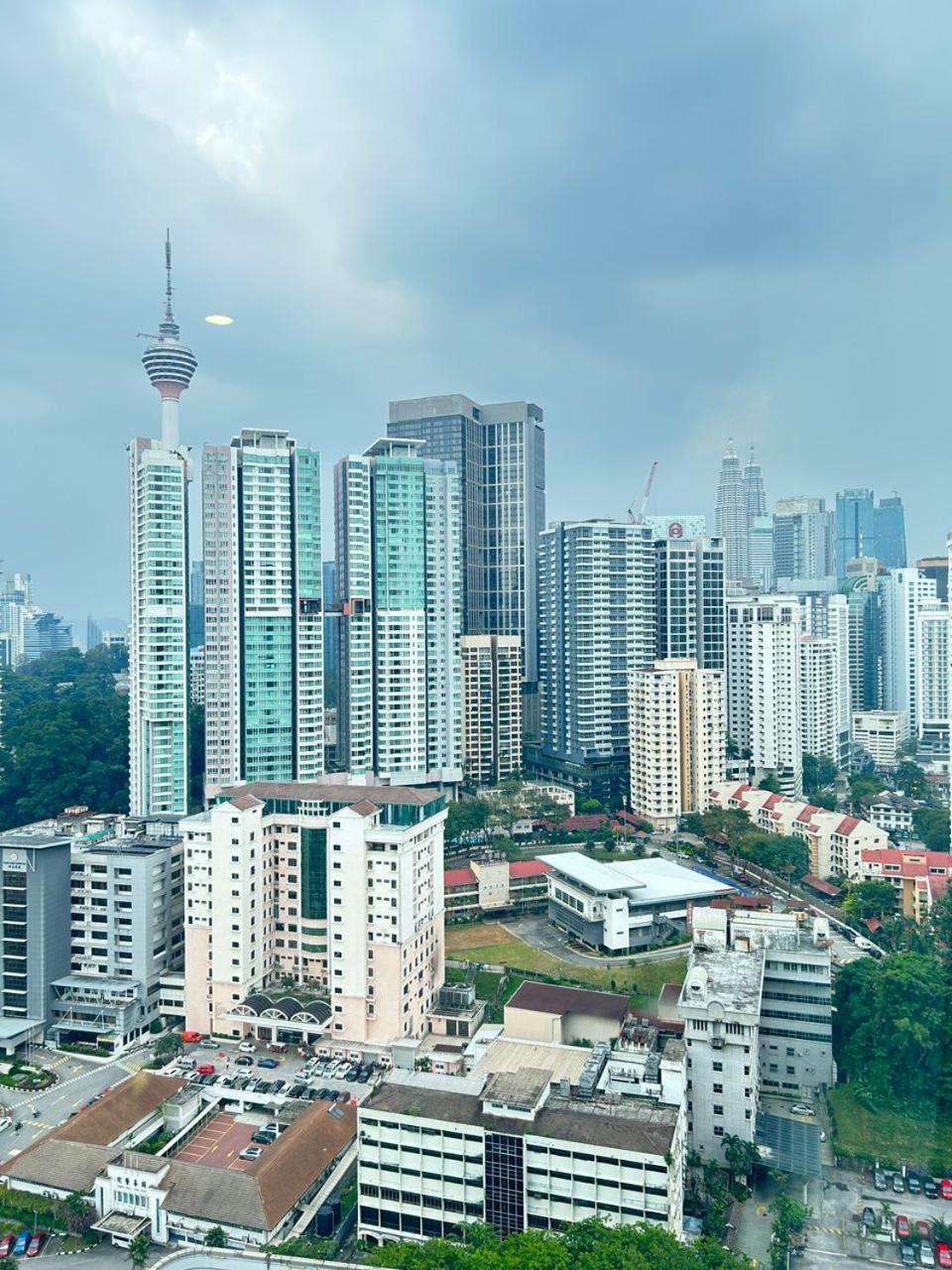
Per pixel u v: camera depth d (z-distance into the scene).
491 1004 182.25
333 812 174.00
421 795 175.50
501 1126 106.56
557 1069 142.12
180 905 184.75
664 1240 92.94
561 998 164.88
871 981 147.50
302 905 176.38
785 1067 147.50
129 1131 130.50
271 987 174.25
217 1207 113.00
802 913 176.25
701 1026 130.00
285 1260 102.06
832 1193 122.12
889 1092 138.62
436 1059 155.88
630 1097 115.69
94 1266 108.94
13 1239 113.12
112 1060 161.75
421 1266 92.38
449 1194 108.19
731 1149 125.50
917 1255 110.19
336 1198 120.19
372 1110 111.00
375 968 162.12
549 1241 94.19
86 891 175.25
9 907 169.12
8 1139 135.62
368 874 161.88
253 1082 148.25
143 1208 115.25
